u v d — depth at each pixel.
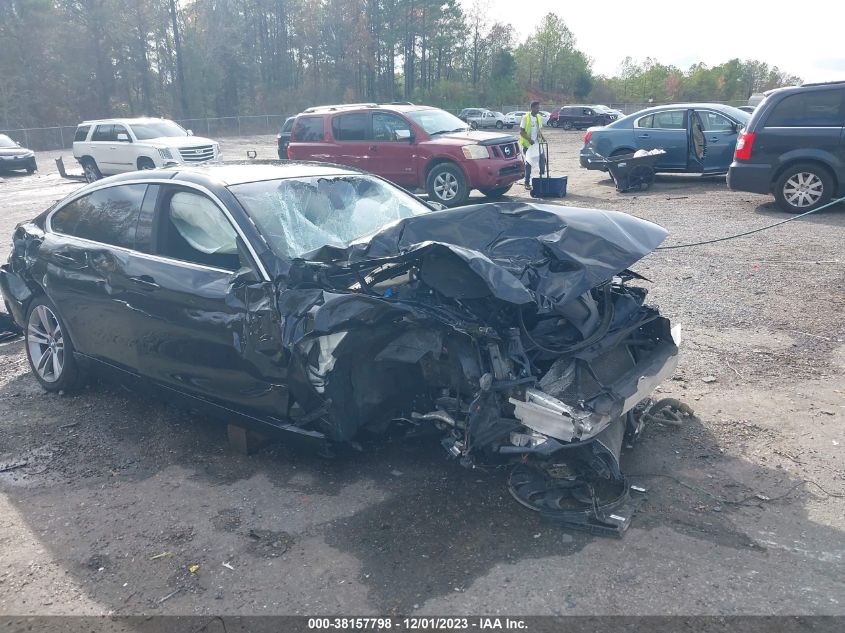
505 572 3.04
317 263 3.64
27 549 3.36
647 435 4.23
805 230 9.49
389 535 3.34
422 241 3.66
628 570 3.02
